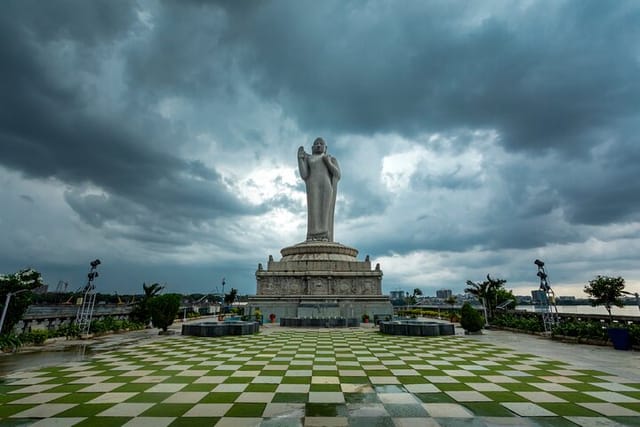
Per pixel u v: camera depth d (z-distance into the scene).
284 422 6.99
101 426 6.75
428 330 22.73
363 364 12.75
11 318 17.41
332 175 48.97
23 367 12.31
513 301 35.84
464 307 24.88
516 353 15.40
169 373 11.26
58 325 23.30
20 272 17.94
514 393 8.94
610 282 22.25
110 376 10.86
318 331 25.41
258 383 9.97
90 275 23.73
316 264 42.19
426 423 6.93
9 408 7.77
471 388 9.42
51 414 7.39
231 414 7.43
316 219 47.75
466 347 17.28
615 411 7.60
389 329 23.36
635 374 11.11
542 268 23.86
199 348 16.84
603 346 17.89
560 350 16.42
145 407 7.86
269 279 41.28
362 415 7.37
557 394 8.84
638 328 16.61
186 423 6.92
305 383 9.97
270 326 30.11
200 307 54.81
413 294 69.31
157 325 24.58
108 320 25.42
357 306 38.44
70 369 11.93
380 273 41.00
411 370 11.71
